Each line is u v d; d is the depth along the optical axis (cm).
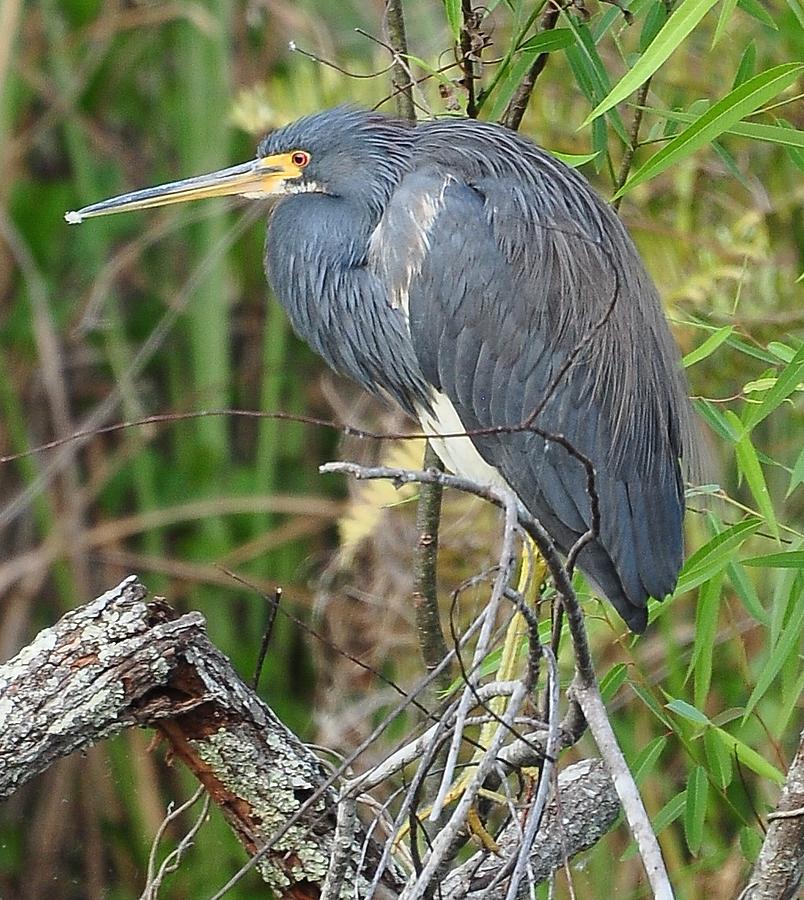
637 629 716
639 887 811
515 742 510
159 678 490
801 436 903
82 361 1165
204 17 1105
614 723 873
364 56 1101
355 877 500
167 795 1071
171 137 1208
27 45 1206
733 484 916
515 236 714
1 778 486
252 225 1164
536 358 718
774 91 558
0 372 1123
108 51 1219
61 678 486
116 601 496
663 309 754
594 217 723
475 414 730
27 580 1098
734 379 896
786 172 914
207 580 1084
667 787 859
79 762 1070
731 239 878
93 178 1165
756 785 883
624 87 546
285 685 1089
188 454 1131
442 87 747
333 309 772
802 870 521
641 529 727
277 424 1096
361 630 991
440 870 456
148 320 1170
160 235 1126
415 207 729
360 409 1070
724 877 798
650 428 730
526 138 741
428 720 531
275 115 927
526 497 730
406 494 856
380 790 882
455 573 908
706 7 544
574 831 600
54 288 1177
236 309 1187
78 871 1074
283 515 1143
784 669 679
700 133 568
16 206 1177
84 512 1135
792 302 888
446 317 722
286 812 512
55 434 1138
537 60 727
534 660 441
